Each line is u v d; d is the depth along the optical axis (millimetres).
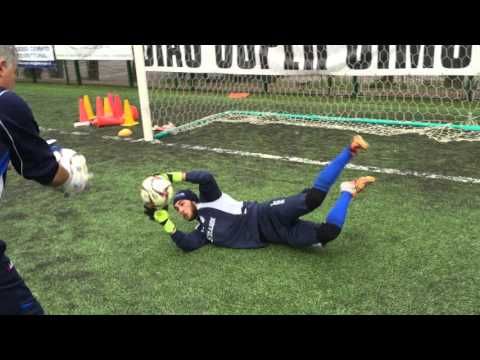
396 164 4715
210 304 2516
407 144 5438
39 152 1533
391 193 3930
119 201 4062
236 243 3088
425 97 7676
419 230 3238
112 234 3443
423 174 4371
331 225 2809
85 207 3975
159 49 6520
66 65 11906
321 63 5805
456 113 6965
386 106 7660
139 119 7605
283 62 6000
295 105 8117
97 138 6438
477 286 2557
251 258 2969
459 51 5055
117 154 5547
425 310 2371
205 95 9469
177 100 9180
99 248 3240
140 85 5918
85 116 7578
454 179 4199
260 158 5117
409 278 2658
